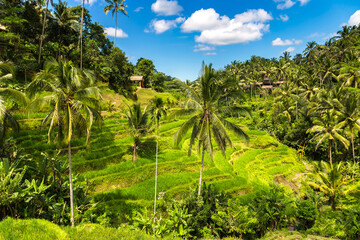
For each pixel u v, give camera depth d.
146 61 65.38
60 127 12.34
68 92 12.23
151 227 13.59
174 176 20.75
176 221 13.91
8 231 8.95
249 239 16.14
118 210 15.63
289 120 42.34
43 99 11.44
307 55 62.88
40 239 8.85
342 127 27.23
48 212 12.68
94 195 16.47
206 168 23.97
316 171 24.66
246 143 15.34
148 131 22.30
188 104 15.00
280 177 26.61
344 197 22.69
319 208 19.31
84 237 9.91
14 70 14.11
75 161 18.98
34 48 30.66
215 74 14.54
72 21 31.78
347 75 35.38
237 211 14.95
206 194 17.27
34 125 20.75
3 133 12.55
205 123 15.40
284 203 17.48
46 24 32.50
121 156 21.55
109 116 28.64
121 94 40.56
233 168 25.81
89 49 40.91
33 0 33.28
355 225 15.53
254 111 59.12
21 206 12.02
